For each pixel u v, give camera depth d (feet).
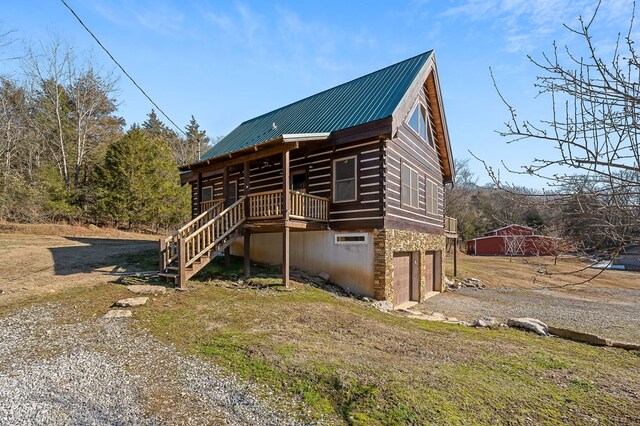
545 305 41.19
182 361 15.70
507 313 35.12
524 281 64.39
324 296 29.14
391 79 39.52
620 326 30.30
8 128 71.15
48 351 16.74
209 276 31.96
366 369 14.76
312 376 14.03
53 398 12.48
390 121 30.76
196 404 12.22
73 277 30.55
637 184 7.36
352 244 33.91
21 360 15.74
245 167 33.81
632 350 20.43
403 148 37.45
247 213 33.12
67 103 88.58
